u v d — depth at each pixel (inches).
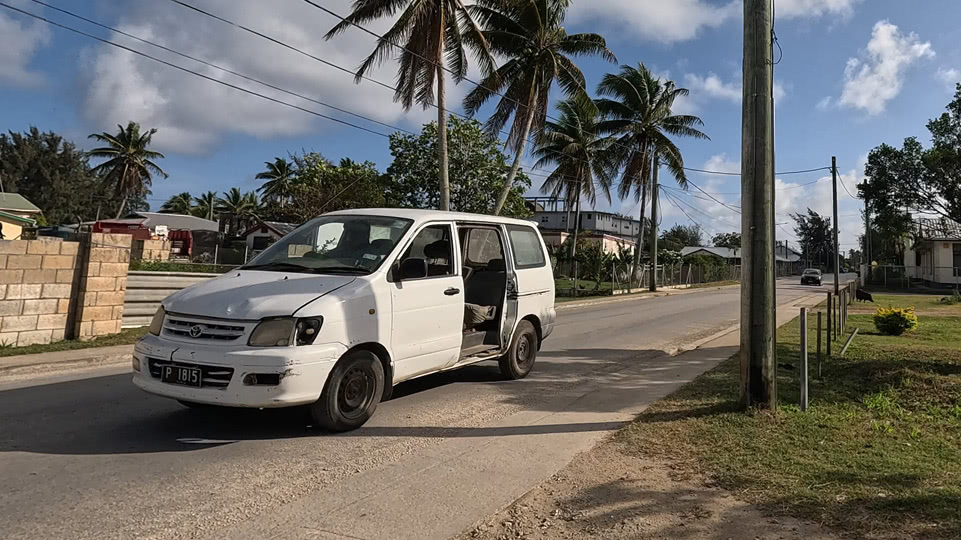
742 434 198.8
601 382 298.0
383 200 1248.8
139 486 151.9
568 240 1753.2
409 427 210.2
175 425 204.1
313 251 230.4
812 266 4195.4
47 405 229.3
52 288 357.1
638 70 1332.4
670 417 222.2
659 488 154.3
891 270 1846.7
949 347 426.9
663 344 449.1
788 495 147.9
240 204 2691.9
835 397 255.4
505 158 1121.4
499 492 152.9
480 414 231.1
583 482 159.5
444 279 240.8
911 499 143.6
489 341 283.9
